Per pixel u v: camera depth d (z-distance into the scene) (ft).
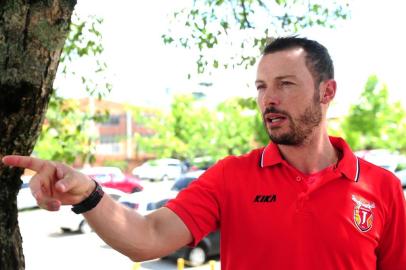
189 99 116.16
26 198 66.08
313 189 6.45
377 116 108.58
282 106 6.56
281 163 6.64
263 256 6.40
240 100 19.75
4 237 5.92
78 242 48.06
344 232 6.38
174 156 124.67
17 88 5.61
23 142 5.94
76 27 17.75
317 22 17.35
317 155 6.84
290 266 6.28
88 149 19.92
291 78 6.56
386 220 6.89
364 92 109.29
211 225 6.69
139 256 5.96
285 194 6.47
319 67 6.72
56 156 19.06
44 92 5.92
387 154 99.19
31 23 5.62
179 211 6.44
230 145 104.37
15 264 6.06
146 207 42.88
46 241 48.83
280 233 6.35
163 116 117.91
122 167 143.84
